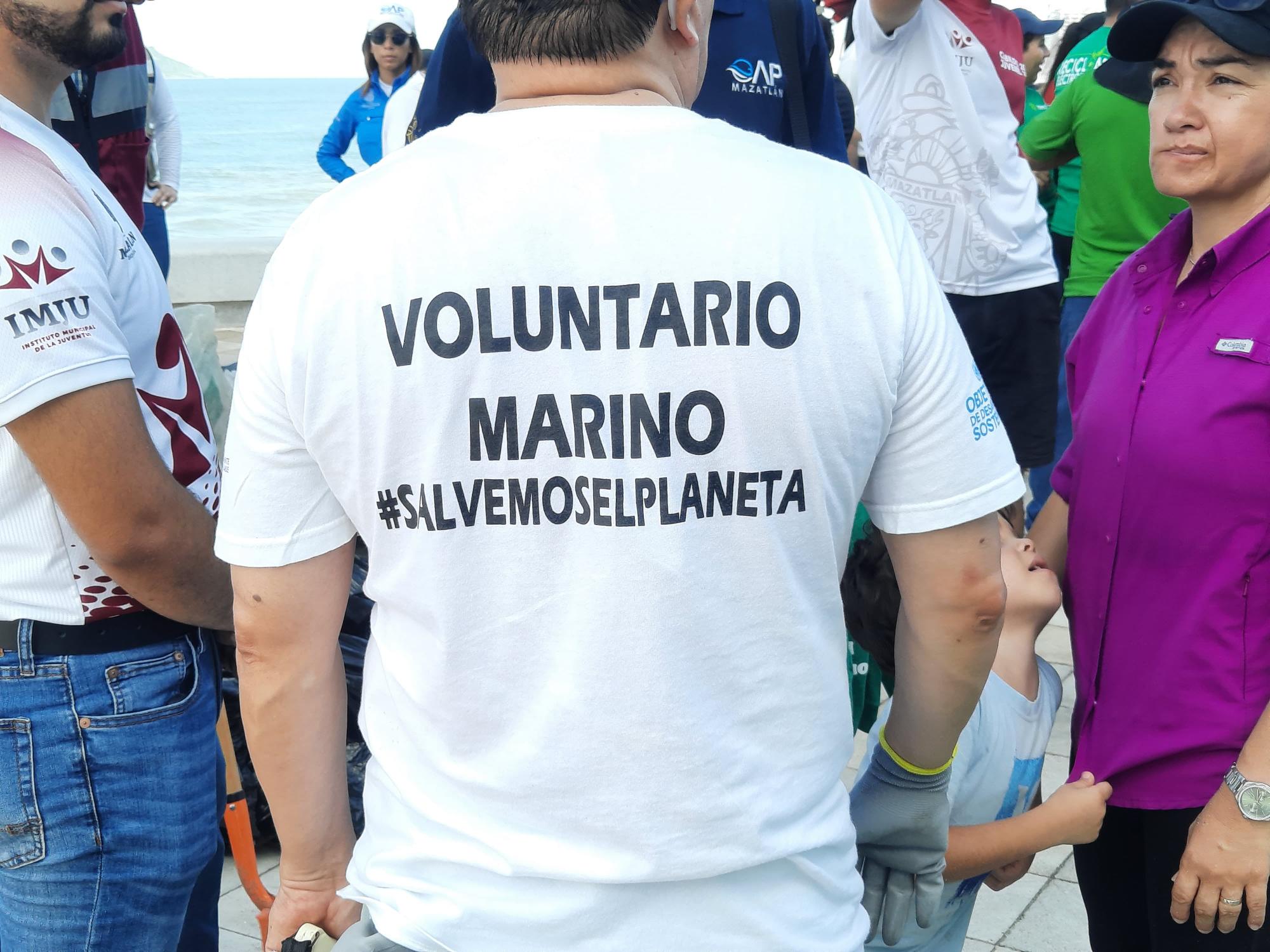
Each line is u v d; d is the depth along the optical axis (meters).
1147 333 1.82
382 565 1.16
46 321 1.52
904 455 1.18
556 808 1.12
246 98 184.75
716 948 1.15
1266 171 1.71
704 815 1.12
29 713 1.70
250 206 36.56
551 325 1.07
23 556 1.66
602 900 1.13
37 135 1.65
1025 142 4.87
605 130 1.11
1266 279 1.70
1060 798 1.83
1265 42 1.63
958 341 1.18
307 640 1.23
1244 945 1.78
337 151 8.66
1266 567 1.71
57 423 1.53
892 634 1.73
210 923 2.24
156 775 1.77
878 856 1.49
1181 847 1.83
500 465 1.09
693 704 1.11
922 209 4.09
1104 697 1.89
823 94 2.86
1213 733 1.75
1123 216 4.56
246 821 2.18
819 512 1.12
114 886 1.76
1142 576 1.81
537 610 1.11
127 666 1.73
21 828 1.72
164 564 1.64
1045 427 4.39
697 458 1.08
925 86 3.92
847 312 1.10
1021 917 2.92
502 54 1.16
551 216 1.08
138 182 3.10
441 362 1.07
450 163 1.11
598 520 1.08
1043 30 6.22
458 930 1.16
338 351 1.09
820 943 1.20
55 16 1.63
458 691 1.14
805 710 1.17
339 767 1.32
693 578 1.09
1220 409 1.70
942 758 1.38
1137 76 4.41
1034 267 4.20
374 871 1.22
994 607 1.24
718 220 1.08
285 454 1.15
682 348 1.07
